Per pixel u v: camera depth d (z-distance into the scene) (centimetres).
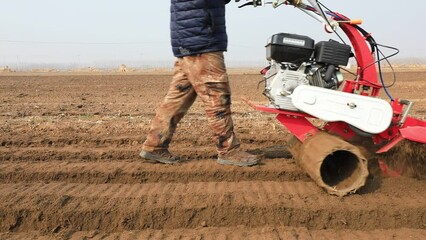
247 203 439
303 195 465
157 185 504
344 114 475
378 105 471
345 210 429
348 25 506
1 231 417
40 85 1958
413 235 406
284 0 501
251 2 524
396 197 463
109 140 695
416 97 1430
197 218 430
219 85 514
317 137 485
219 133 536
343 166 492
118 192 478
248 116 975
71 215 425
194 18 490
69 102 1299
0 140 690
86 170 535
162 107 545
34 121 880
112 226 423
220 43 502
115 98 1430
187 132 759
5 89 1742
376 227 424
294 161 568
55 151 622
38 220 423
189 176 527
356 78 507
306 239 394
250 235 404
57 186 498
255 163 546
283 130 784
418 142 497
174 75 536
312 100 476
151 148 554
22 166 559
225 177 527
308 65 495
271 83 495
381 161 515
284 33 488
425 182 500
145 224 426
